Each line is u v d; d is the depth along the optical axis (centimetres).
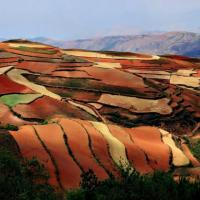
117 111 7400
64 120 4278
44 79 8431
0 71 8394
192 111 8094
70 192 1948
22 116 5516
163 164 4275
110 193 1684
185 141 5597
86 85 8331
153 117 7419
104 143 4028
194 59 15838
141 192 1686
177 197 1669
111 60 12219
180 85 10262
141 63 12312
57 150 3388
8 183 2331
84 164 3347
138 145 4525
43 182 2723
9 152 2917
